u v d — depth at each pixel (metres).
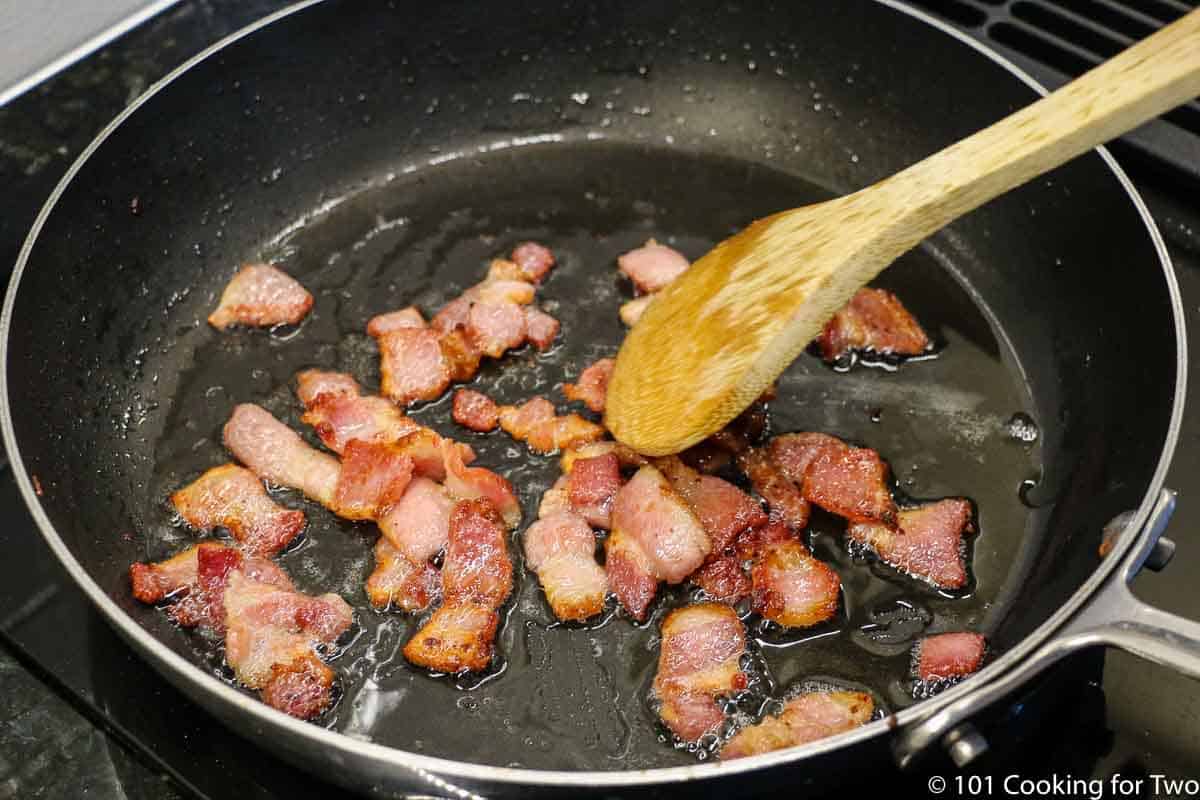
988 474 0.40
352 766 0.32
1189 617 0.37
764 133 0.49
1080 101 0.34
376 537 0.39
